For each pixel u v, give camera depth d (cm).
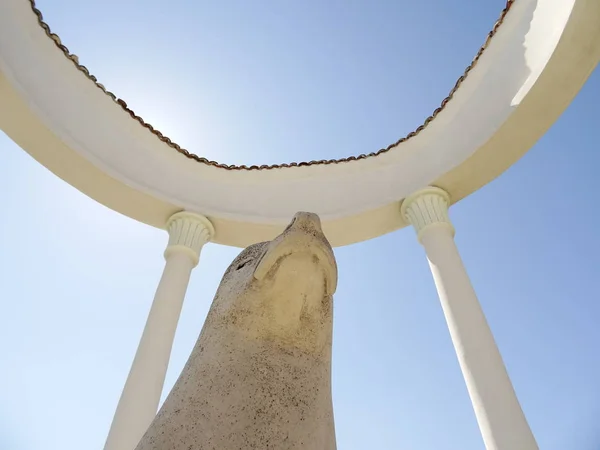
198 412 372
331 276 447
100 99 2000
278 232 2100
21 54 1695
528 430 1241
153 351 1516
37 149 1777
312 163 2261
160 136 2136
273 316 429
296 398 397
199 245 1958
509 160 1850
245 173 2241
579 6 1469
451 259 1675
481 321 1483
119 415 1358
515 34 1861
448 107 2067
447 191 1938
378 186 2116
